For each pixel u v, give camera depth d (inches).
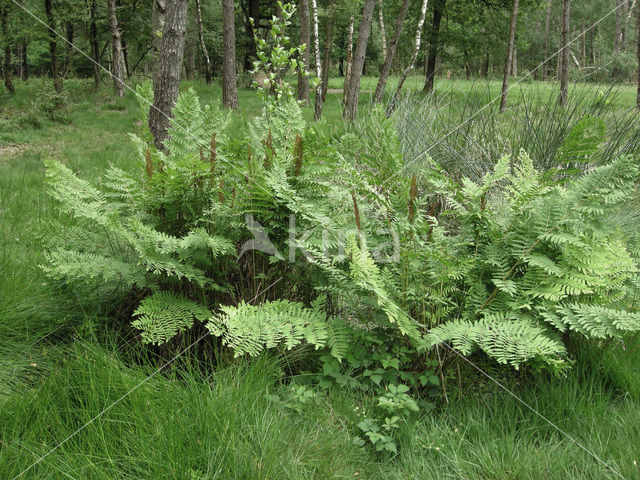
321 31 999.6
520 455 81.5
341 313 118.0
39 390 85.0
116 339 102.8
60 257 96.4
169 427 76.7
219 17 1083.3
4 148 387.2
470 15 778.8
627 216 171.9
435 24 771.4
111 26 711.1
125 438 77.6
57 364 93.0
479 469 79.3
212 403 81.5
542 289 94.7
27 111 543.8
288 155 111.1
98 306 110.6
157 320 93.0
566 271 94.7
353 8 555.8
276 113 126.1
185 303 99.3
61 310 109.6
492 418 90.4
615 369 98.6
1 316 101.3
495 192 197.8
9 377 90.7
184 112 116.4
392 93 264.8
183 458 73.0
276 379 98.5
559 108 225.8
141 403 82.4
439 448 83.4
